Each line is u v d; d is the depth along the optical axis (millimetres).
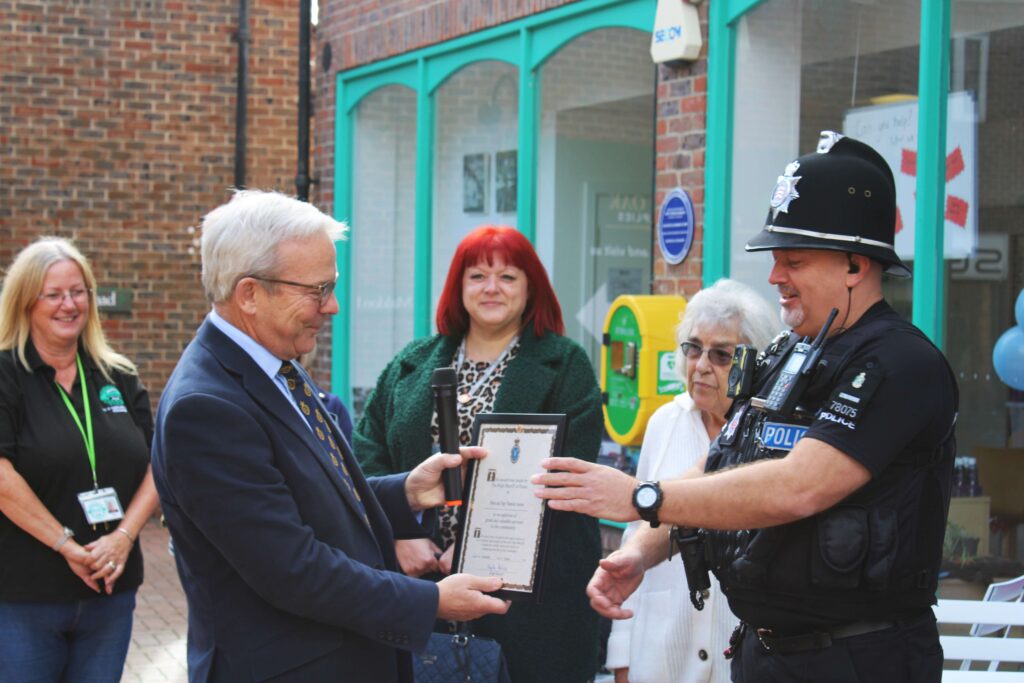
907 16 5324
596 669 4027
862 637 2715
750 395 3002
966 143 5133
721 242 6129
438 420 3379
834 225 2760
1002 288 5008
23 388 4355
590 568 3959
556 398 4035
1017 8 4977
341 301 9891
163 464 2795
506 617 3865
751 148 6059
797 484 2633
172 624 7543
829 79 5707
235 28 11727
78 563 4270
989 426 5059
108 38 11453
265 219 2850
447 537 3965
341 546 2879
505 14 7785
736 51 6109
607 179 7121
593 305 7219
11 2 11242
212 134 11734
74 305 4453
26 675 4234
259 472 2744
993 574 5023
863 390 2629
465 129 8406
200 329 2959
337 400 4570
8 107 11289
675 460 3918
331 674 2838
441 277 8727
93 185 11500
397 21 8992
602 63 7090
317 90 10156
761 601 2783
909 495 2686
